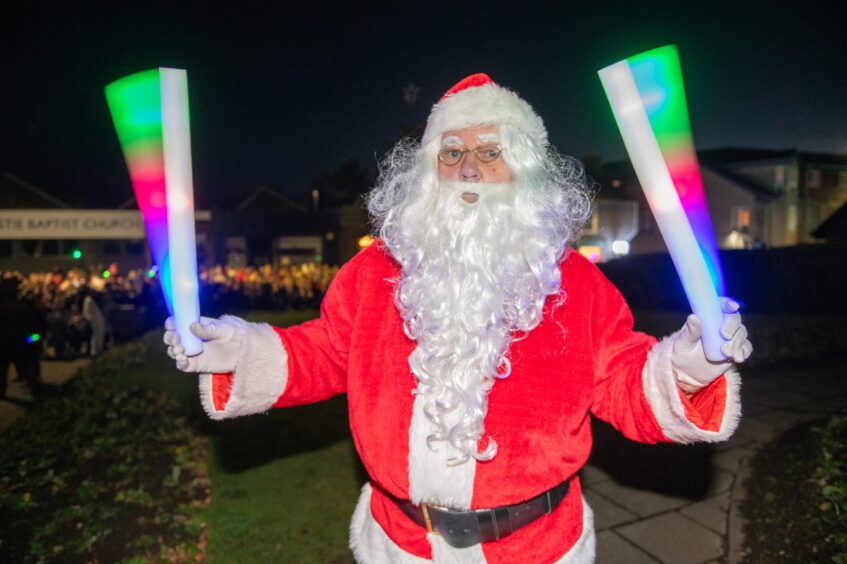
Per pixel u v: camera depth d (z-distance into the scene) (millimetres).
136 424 6199
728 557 3424
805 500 3775
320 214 36500
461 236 1620
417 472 1576
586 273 1726
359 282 1834
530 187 1671
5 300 8297
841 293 11891
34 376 8492
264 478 4672
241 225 35688
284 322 14164
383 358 1687
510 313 1585
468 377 1530
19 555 3625
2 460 5285
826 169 31844
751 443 4930
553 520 1671
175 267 1335
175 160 1188
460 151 1709
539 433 1561
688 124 1047
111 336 13000
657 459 4727
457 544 1621
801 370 7316
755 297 12695
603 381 1656
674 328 11109
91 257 32594
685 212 1101
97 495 4391
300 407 6512
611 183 34562
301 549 3654
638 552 3518
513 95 1808
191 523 3953
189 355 1422
